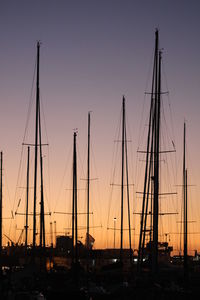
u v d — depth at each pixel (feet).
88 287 237.86
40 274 256.11
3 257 320.50
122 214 302.86
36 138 248.93
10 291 204.13
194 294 209.97
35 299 194.29
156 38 224.12
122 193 309.01
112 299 214.90
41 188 269.03
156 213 207.82
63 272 269.03
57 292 216.33
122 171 312.29
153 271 208.74
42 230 270.05
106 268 263.29
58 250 386.11
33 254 252.01
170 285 241.35
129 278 261.65
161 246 321.73
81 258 354.74
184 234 327.88
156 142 212.64
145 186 245.24
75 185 289.74
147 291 209.77
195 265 364.99
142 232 246.27
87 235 312.50
